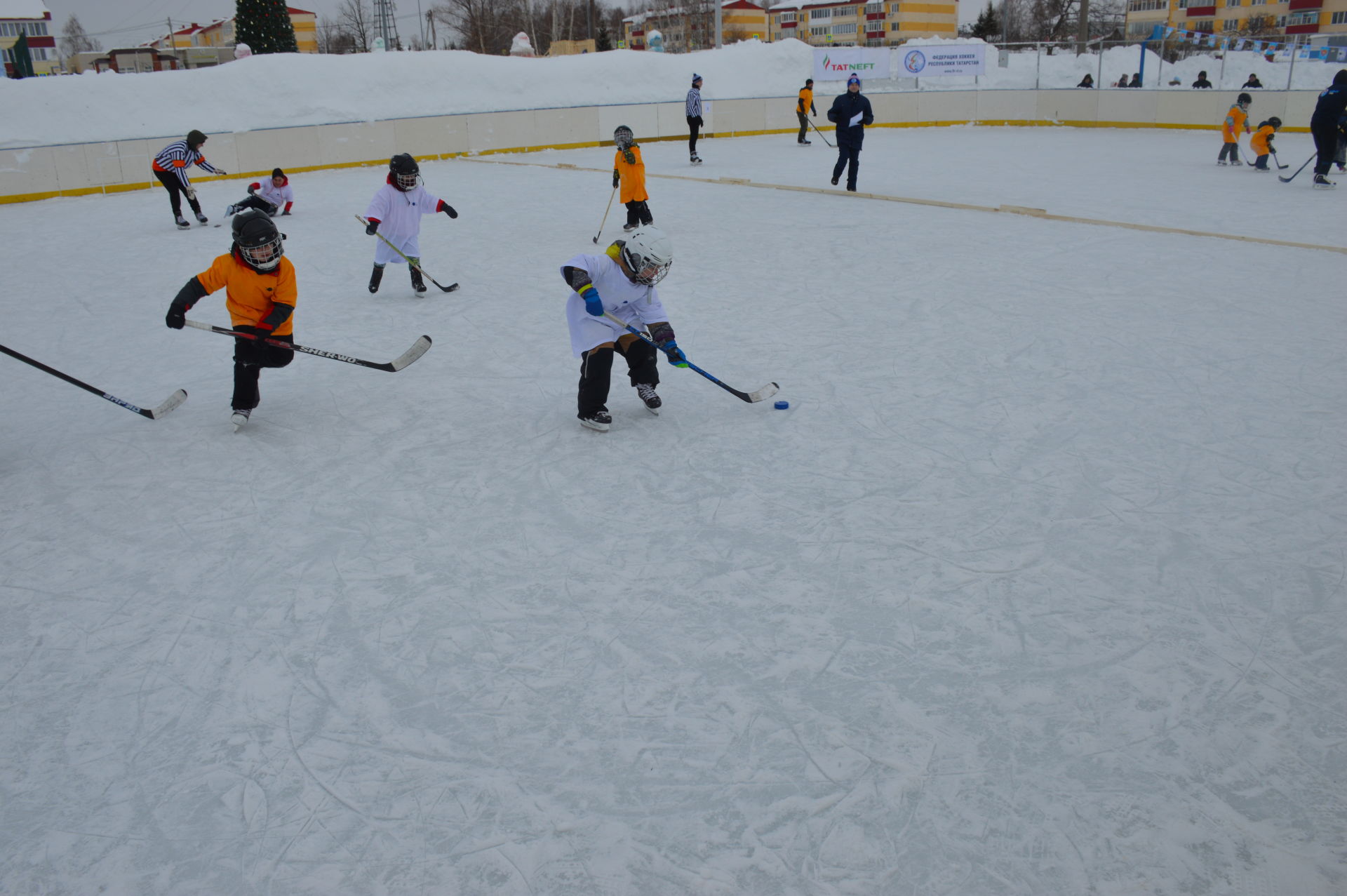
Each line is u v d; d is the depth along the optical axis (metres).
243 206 10.98
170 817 2.11
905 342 5.50
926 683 2.48
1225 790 2.09
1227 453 3.86
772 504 3.53
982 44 22.12
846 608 2.84
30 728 2.42
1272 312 5.92
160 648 2.75
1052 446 3.98
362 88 18.14
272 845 2.02
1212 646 2.60
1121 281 6.85
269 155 16.16
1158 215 9.78
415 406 4.77
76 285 7.98
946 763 2.19
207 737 2.37
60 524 3.57
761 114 21.47
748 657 2.61
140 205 13.17
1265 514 3.33
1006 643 2.63
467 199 12.40
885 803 2.08
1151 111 19.92
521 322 6.32
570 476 3.87
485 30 47.34
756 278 7.33
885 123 22.08
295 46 21.44
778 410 4.50
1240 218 9.57
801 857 1.94
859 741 2.27
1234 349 5.19
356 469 4.02
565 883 1.90
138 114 16.11
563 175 15.08
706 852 1.96
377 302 7.07
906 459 3.90
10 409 4.91
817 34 66.12
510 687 2.52
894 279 7.15
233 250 4.23
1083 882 1.86
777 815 2.05
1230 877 1.87
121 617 2.92
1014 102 21.78
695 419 4.45
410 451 4.19
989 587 2.93
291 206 11.71
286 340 4.43
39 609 2.98
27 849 2.03
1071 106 21.09
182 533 3.47
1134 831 1.99
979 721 2.33
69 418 4.74
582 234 9.71
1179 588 2.89
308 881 1.92
